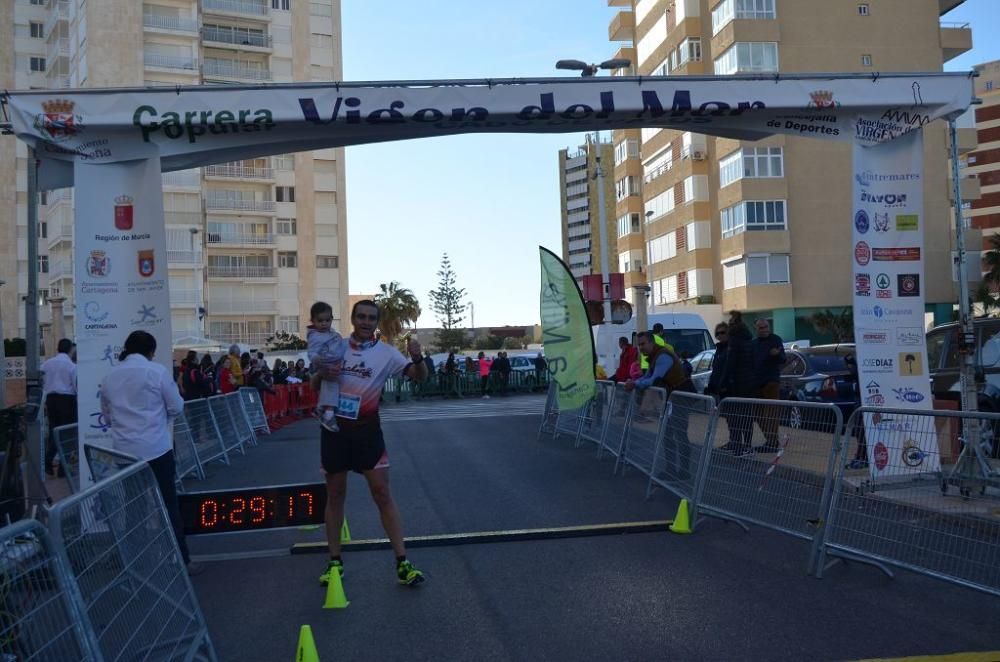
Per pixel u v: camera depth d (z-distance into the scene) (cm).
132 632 401
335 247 6444
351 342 662
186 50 5872
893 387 954
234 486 1207
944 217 4256
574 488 1068
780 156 4097
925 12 4181
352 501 1027
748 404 784
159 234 896
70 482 831
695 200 4544
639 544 786
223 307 6075
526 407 2778
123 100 883
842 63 4131
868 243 966
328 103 901
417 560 750
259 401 2008
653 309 4794
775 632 548
